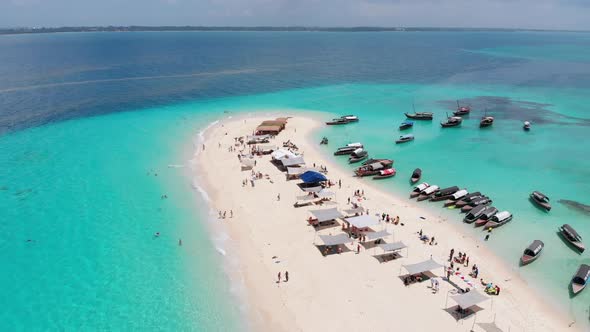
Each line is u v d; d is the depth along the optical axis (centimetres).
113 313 3262
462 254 4116
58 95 11488
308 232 4494
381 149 7412
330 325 3112
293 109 10500
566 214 4984
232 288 3566
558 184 5856
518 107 10656
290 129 8650
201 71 17238
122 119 9181
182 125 8844
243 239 4356
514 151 7256
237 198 5366
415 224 4719
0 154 6712
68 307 3322
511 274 3828
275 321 3166
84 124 8669
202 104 10906
